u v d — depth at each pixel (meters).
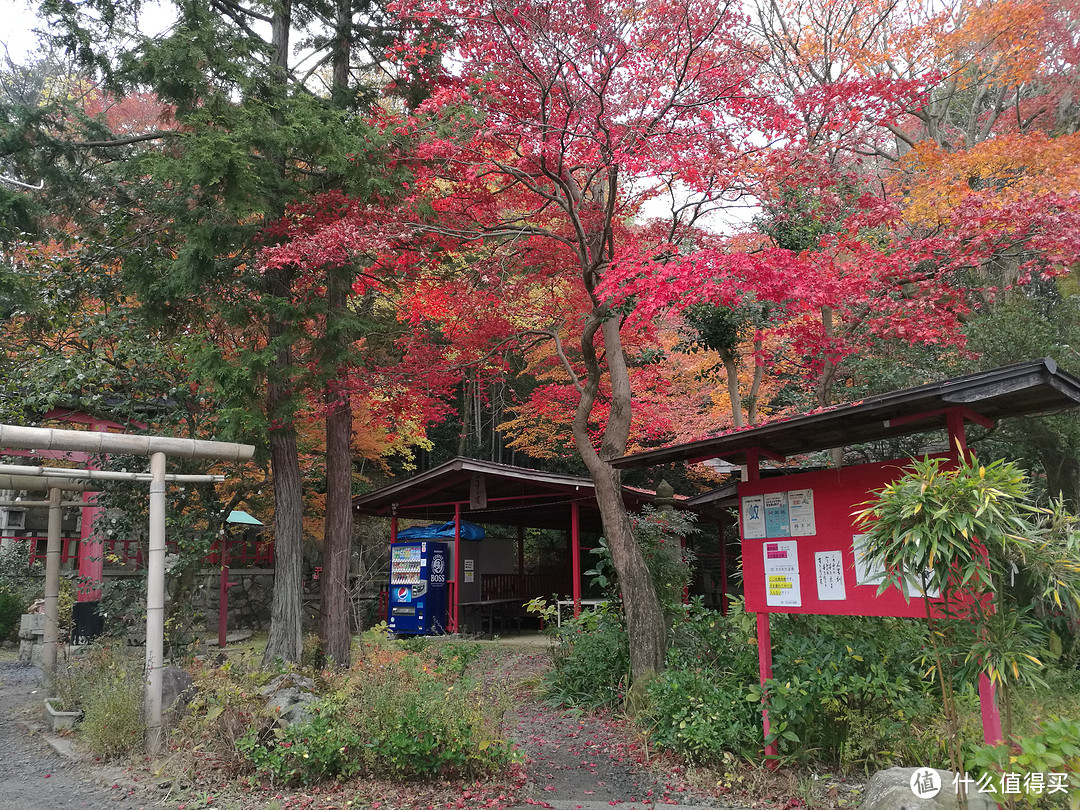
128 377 9.60
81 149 9.44
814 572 5.38
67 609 12.33
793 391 14.12
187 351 8.53
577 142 8.73
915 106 11.73
